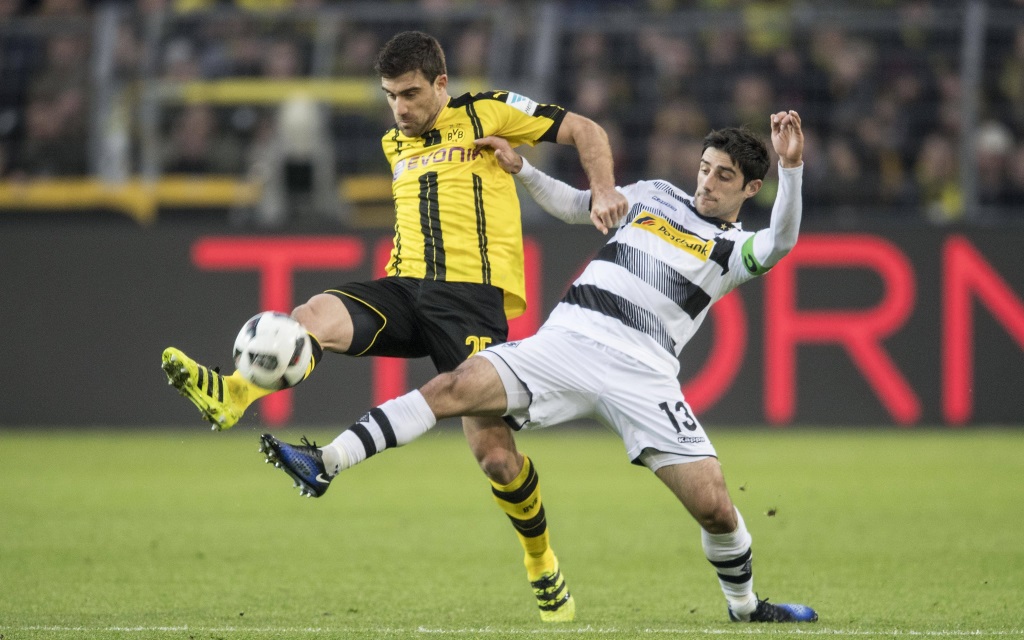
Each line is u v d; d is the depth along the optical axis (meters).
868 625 17.42
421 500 32.03
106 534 26.31
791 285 46.53
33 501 31.25
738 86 53.31
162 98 53.53
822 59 53.19
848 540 25.80
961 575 21.92
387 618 17.94
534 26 53.53
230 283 47.56
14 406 48.25
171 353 15.15
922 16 52.53
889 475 35.91
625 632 16.73
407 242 18.92
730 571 17.41
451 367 18.59
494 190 19.02
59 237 48.03
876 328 46.34
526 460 18.09
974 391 46.22
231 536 26.20
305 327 17.33
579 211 19.17
